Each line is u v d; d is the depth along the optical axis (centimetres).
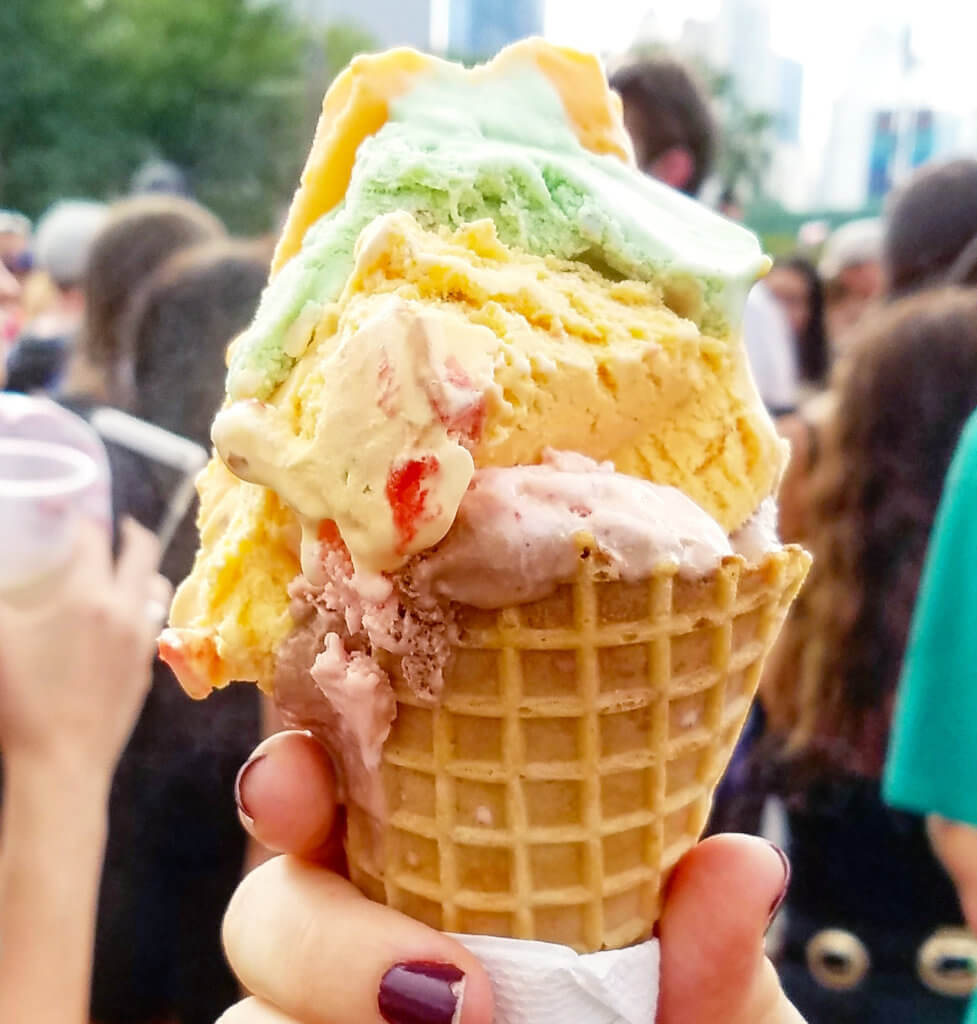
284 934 16
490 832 16
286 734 17
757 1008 18
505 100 17
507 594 14
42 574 24
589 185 16
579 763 15
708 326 16
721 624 15
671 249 16
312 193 17
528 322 15
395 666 15
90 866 24
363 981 15
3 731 24
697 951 17
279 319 15
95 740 24
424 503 13
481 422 14
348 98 17
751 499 16
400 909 16
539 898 16
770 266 16
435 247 15
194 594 17
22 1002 22
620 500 14
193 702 30
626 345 15
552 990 16
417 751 15
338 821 17
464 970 15
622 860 16
